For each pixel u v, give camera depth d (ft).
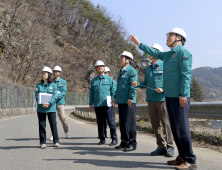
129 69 17.60
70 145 19.95
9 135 25.53
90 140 22.81
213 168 12.31
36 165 13.32
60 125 37.83
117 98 17.94
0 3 148.46
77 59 231.71
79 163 13.62
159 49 16.07
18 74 146.92
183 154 12.21
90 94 21.29
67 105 168.45
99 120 20.62
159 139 15.85
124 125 17.83
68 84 206.80
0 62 136.67
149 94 16.24
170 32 13.26
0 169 12.57
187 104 12.34
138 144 19.85
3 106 75.46
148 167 12.63
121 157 15.11
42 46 168.66
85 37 269.23
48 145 19.97
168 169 12.22
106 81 20.79
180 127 12.25
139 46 14.23
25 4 172.45
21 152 16.90
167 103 12.89
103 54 246.06
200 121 37.11
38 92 19.12
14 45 150.20
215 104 19.65
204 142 19.60
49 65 171.42
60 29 252.01
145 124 31.63
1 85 77.97
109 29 266.98
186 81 11.93
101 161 14.06
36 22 184.03
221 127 27.63
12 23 152.35
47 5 231.30
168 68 12.73
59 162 13.93
